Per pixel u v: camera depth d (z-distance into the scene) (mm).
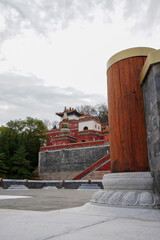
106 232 2525
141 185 4496
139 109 5168
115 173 5008
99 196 4918
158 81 4258
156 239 2236
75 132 51906
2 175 33812
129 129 5145
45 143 50531
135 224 3033
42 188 24938
